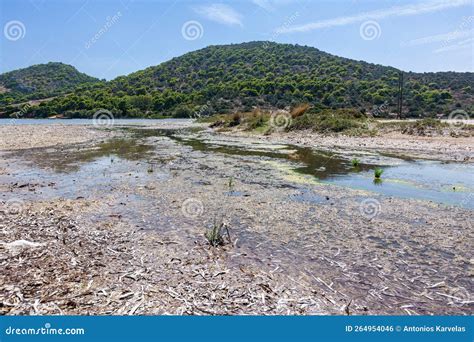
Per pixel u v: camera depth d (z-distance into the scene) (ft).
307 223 22.11
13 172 39.22
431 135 65.41
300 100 170.71
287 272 15.74
